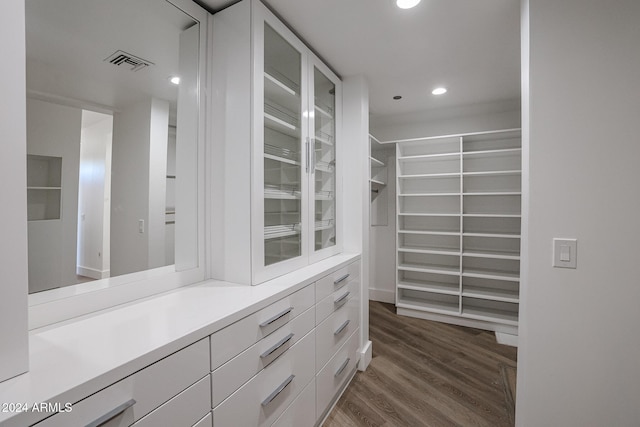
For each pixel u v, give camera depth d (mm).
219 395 998
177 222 1393
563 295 1211
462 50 1974
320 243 2125
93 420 666
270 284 1419
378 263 3957
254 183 1383
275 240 1639
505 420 1708
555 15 1207
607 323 1155
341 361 1928
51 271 1000
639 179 1112
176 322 971
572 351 1202
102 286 1120
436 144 3457
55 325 951
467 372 2215
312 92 1880
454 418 1726
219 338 1000
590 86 1163
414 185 3652
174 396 848
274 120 1557
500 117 3236
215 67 1479
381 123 3668
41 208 986
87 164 1113
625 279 1131
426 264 3580
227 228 1454
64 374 677
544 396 1249
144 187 1278
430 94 2736
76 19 1083
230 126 1437
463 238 3436
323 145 2166
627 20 1119
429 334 2891
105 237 1137
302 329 1479
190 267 1436
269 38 1565
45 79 1005
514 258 2836
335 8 1540
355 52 1986
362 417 1735
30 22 969
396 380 2111
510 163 3186
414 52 1993
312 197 1887
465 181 3400
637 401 1124
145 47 1276
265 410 1217
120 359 740
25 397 596
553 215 1219
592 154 1164
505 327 2900
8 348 658
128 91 1228
